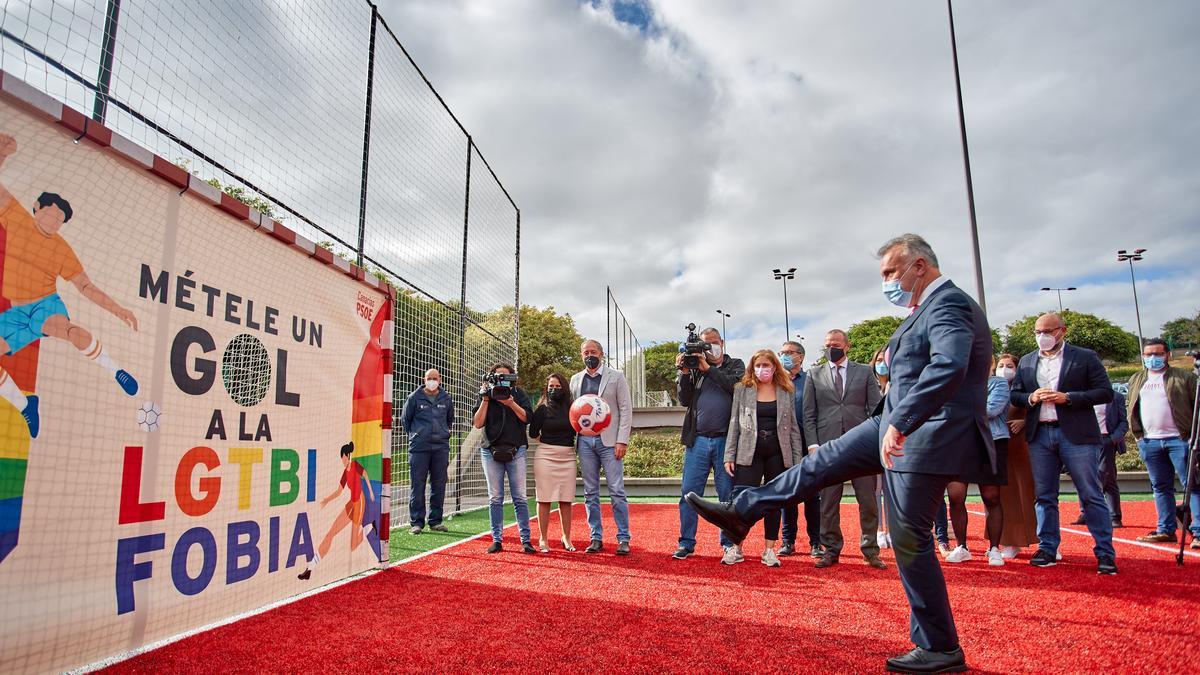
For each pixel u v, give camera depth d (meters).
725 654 2.68
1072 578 4.24
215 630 3.13
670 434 20.36
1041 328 4.88
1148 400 6.22
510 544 6.43
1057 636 2.86
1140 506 9.71
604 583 4.28
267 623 3.27
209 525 3.26
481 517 9.29
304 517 4.07
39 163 2.45
